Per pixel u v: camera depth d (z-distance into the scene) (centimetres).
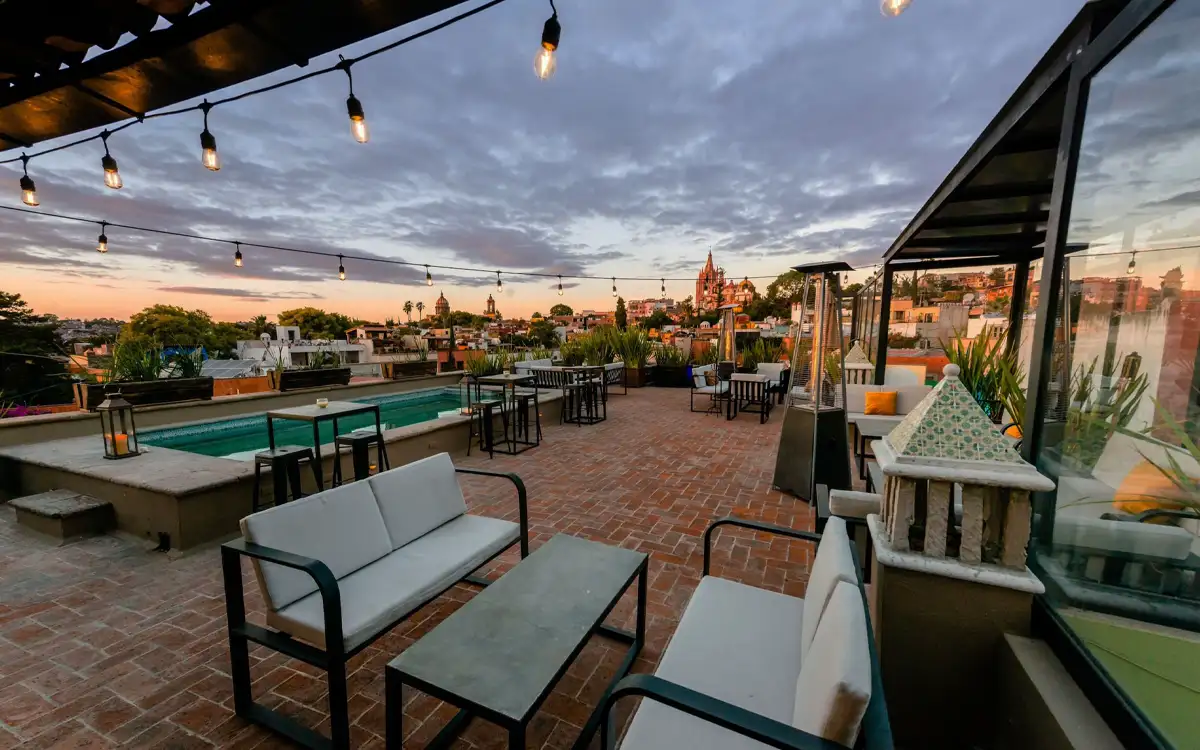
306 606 178
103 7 193
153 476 337
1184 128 110
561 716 176
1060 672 118
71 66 240
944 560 139
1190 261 111
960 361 474
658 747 111
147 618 237
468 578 275
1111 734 101
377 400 872
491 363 1041
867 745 88
